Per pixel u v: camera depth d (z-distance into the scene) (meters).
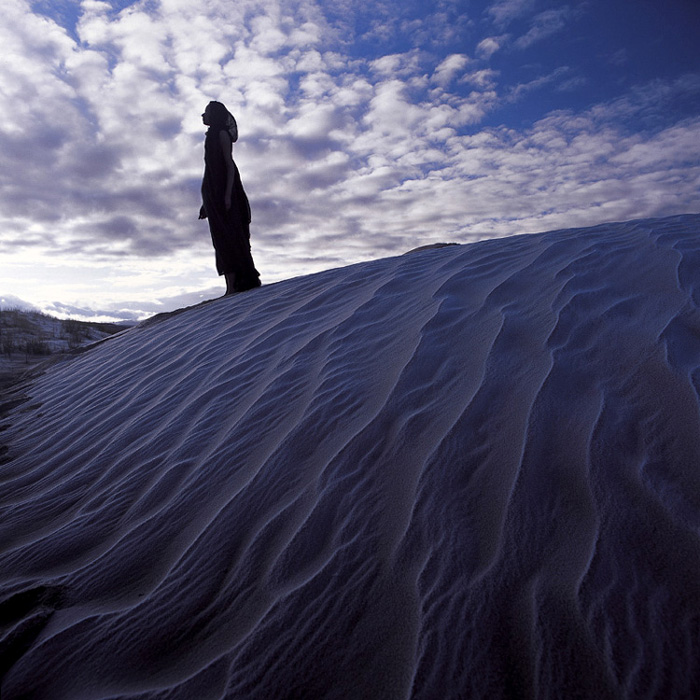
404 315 3.07
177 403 2.85
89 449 2.66
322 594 1.35
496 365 2.20
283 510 1.70
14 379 6.28
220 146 5.82
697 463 1.49
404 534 1.47
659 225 4.11
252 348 3.34
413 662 1.13
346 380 2.42
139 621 1.41
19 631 1.43
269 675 1.18
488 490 1.56
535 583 1.25
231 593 1.44
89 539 1.85
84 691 1.24
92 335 11.93
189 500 1.91
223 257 6.07
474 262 3.87
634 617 1.13
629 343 2.18
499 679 1.07
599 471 1.54
